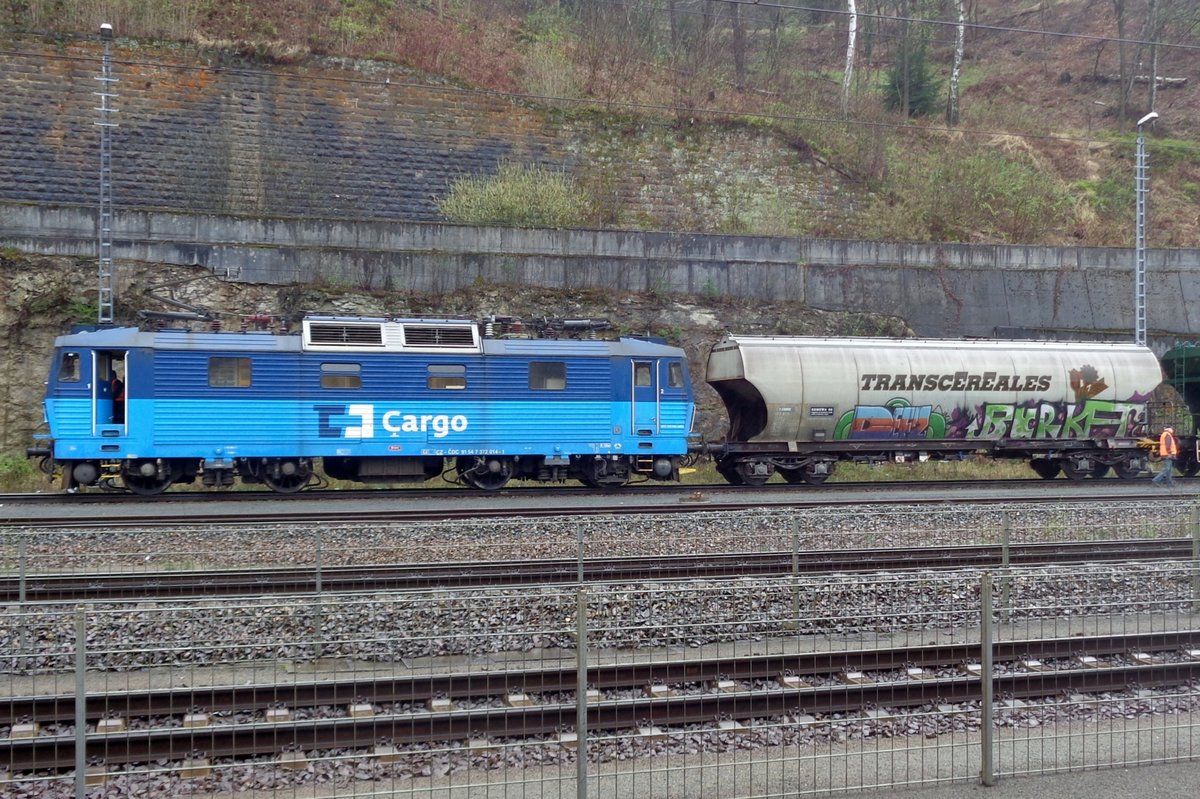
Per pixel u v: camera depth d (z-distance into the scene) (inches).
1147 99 2204.7
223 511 765.9
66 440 839.7
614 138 1536.7
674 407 987.3
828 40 2486.5
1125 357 1166.3
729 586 387.9
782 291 1280.8
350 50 1502.2
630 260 1237.7
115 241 1079.6
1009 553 603.8
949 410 1100.5
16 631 403.9
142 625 398.3
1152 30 2160.4
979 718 351.3
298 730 318.7
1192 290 1416.1
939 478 1172.5
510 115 1512.1
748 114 1622.8
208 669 379.2
